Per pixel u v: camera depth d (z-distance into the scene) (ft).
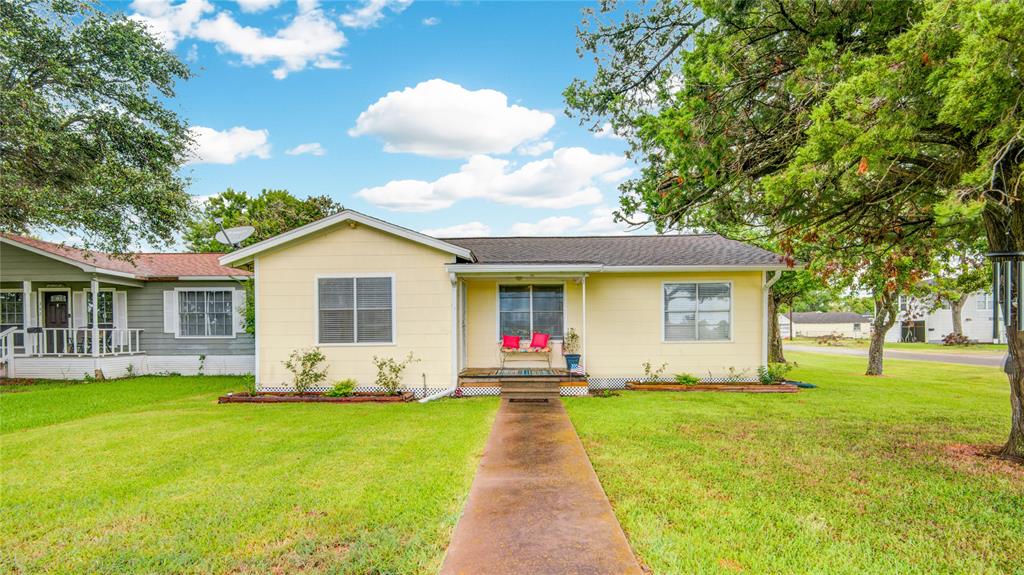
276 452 19.49
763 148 17.62
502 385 34.17
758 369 37.52
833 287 47.73
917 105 12.73
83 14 41.83
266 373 34.65
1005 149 11.55
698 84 17.07
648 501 13.92
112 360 46.06
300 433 22.82
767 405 29.53
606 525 12.26
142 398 34.30
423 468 17.17
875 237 21.59
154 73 46.73
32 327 46.19
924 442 20.48
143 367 48.67
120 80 45.27
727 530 12.05
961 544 11.45
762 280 37.58
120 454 19.40
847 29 15.30
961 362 68.90
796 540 11.55
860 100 13.07
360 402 31.83
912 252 24.27
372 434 22.44
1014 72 10.69
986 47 10.62
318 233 34.65
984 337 124.06
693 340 37.83
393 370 33.91
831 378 46.09
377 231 34.53
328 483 15.71
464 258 35.63
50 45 40.86
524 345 38.58
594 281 38.29
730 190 18.93
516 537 11.60
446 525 12.42
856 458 18.11
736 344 37.76
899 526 12.36
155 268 51.01
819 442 20.47
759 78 16.81
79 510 13.82
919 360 73.36
